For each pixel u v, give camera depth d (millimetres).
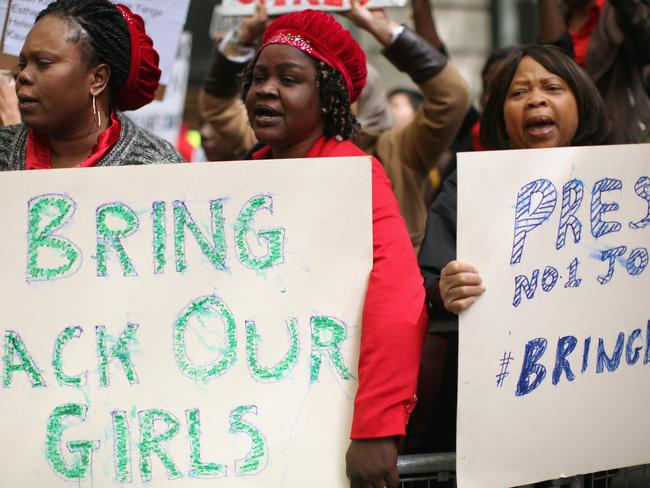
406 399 2430
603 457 2631
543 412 2566
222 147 4090
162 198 2457
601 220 2627
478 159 2520
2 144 2879
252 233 2465
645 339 2684
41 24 2760
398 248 2523
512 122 3123
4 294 2439
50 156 2846
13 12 3340
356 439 2418
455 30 9258
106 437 2426
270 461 2441
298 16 2871
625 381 2658
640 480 3064
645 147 2668
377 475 2395
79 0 2811
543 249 2562
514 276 2535
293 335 2459
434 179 4660
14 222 2449
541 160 2564
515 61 3164
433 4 9234
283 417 2449
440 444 3027
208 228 2461
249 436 2441
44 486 2414
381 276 2465
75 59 2746
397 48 3807
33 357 2432
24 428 2420
